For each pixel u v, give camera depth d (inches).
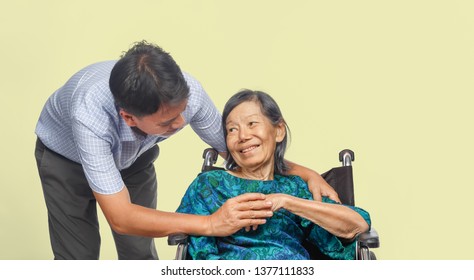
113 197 87.9
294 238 89.8
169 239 84.5
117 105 85.0
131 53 80.7
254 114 89.7
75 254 107.5
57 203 104.7
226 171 92.5
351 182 97.2
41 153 104.9
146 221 86.0
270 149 90.8
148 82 78.0
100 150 88.2
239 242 87.2
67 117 96.2
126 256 118.0
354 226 86.2
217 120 97.8
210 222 84.4
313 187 93.1
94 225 108.6
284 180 93.5
